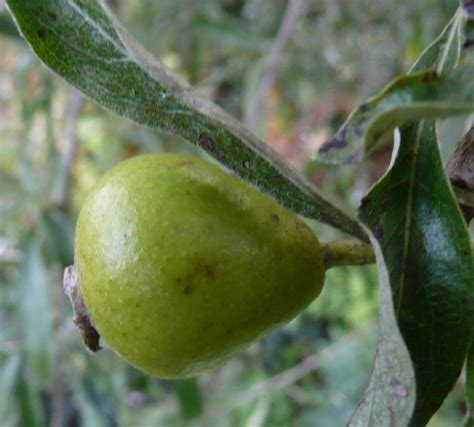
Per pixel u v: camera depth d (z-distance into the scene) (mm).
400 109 71
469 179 96
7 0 101
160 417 370
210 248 97
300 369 374
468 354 91
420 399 91
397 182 93
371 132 73
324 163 76
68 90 324
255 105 310
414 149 93
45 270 268
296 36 359
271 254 100
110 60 102
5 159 371
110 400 305
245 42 338
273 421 398
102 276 98
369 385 87
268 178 95
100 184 101
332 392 396
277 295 100
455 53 98
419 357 91
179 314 96
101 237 98
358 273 393
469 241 90
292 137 430
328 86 384
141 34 343
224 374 388
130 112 100
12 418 287
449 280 91
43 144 344
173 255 96
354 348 388
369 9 363
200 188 99
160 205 97
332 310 416
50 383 258
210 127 97
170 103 99
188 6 349
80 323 109
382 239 92
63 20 103
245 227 99
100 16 101
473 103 71
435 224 92
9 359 273
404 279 92
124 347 100
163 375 102
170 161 101
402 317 91
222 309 97
